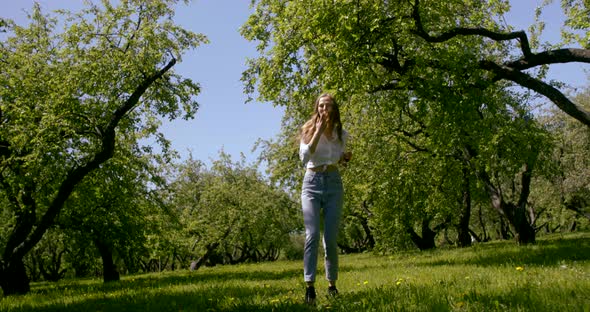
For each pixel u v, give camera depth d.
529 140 17.52
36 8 17.34
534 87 12.18
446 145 14.36
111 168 18.59
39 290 16.38
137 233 21.53
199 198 45.50
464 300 4.07
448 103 12.17
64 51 16.62
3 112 15.46
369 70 12.59
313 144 4.95
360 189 19.44
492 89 13.67
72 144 16.41
